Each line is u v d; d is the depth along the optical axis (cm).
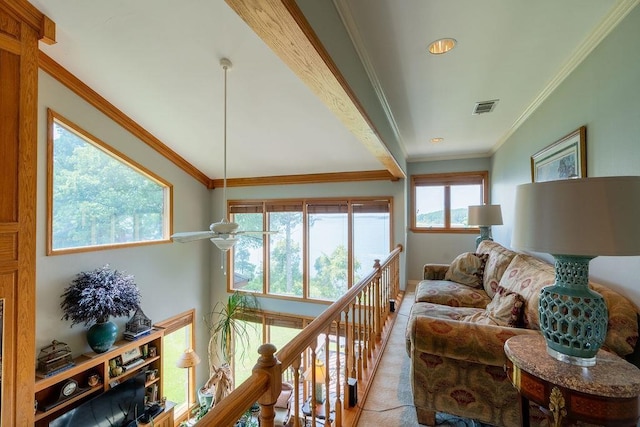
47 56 328
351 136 409
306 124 388
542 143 283
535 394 117
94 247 403
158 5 231
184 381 556
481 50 202
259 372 93
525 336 146
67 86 364
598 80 188
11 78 241
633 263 159
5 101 238
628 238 102
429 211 551
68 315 360
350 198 532
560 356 121
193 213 578
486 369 162
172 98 362
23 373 247
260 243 596
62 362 338
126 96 381
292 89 317
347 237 535
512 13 165
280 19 111
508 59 214
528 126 322
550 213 114
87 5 245
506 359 143
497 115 330
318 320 142
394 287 439
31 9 248
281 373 100
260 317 586
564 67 223
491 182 498
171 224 525
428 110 315
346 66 174
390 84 254
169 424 447
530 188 121
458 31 181
